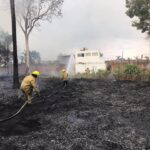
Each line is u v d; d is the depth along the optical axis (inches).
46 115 491.5
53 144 345.7
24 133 396.2
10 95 674.2
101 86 836.6
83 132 394.9
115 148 337.1
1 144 345.7
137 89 759.7
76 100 619.2
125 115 490.9
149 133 390.9
